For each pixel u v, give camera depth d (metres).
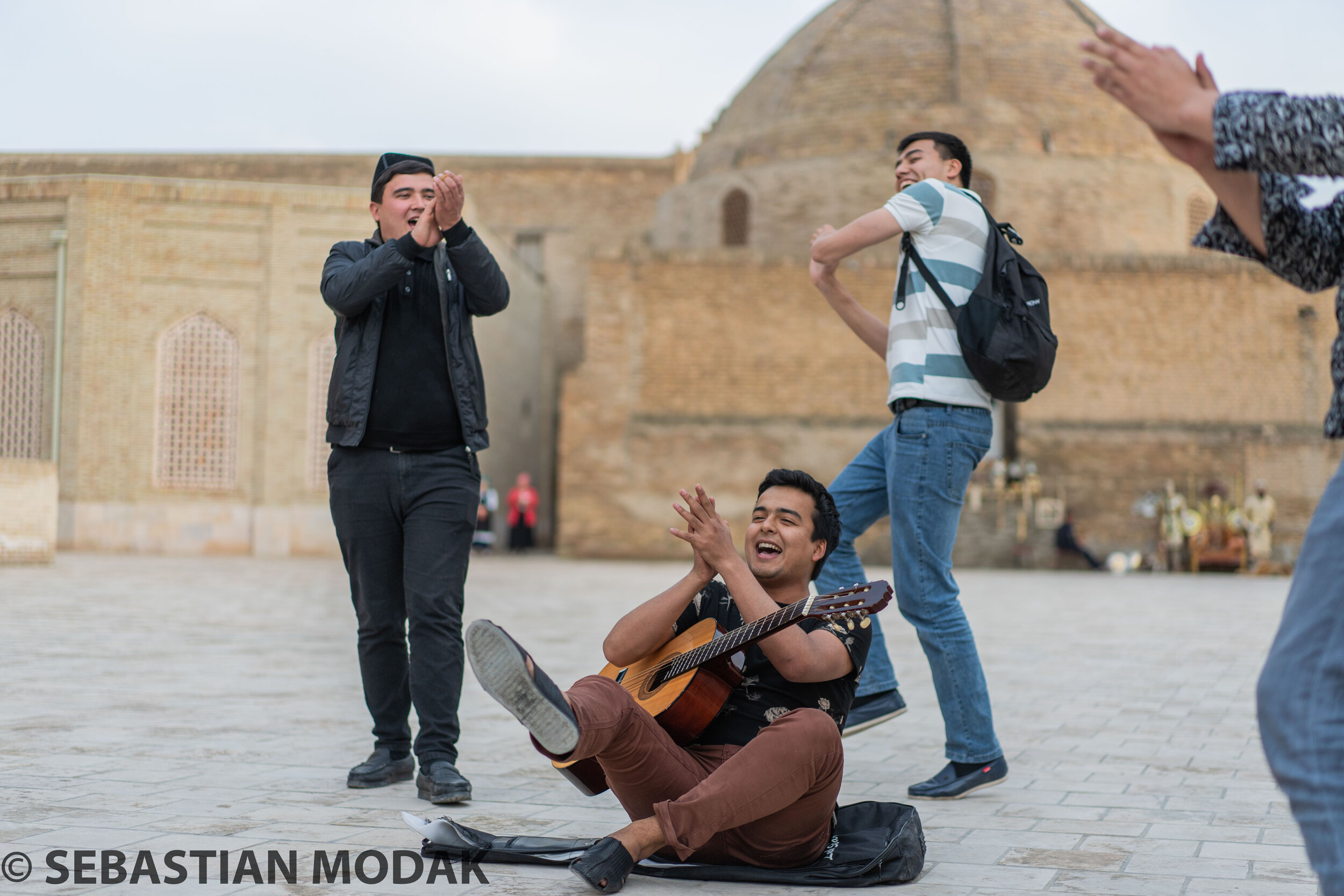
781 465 26.91
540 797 4.30
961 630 4.53
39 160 36.72
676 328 27.23
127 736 5.23
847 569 4.99
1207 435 26.81
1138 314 27.19
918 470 4.54
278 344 25.14
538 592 15.58
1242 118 2.17
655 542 26.81
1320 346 26.78
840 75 33.41
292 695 6.59
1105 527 26.72
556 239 38.44
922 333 4.57
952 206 4.54
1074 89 32.69
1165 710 6.62
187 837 3.56
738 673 3.41
